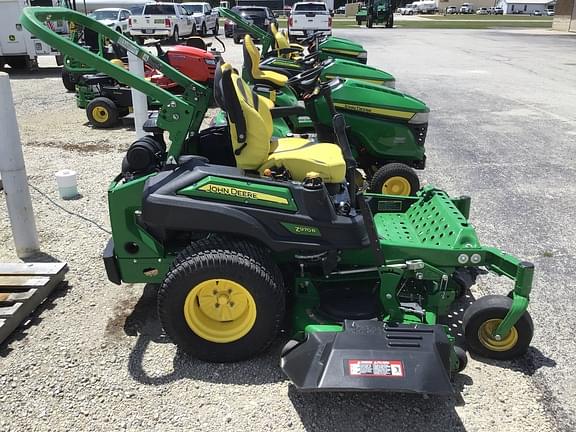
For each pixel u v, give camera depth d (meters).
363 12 40.94
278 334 3.45
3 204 5.66
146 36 25.02
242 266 2.97
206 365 3.20
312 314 3.27
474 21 53.03
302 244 3.10
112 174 6.74
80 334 3.50
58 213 5.45
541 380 3.12
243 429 2.73
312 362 2.71
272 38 8.50
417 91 12.55
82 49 3.16
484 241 4.90
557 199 5.95
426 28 38.62
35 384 3.03
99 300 3.90
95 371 3.15
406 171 5.57
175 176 3.18
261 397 2.95
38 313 3.73
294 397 2.94
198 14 29.73
